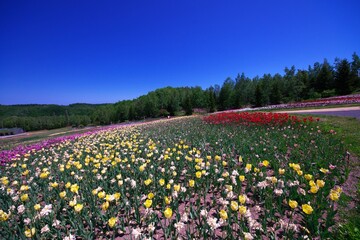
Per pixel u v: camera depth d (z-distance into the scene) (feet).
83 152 31.32
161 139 36.65
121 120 211.20
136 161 21.24
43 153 35.42
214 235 10.29
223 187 14.69
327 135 27.48
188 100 167.02
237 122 47.37
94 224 11.86
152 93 266.57
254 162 18.31
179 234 10.59
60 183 18.81
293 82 167.73
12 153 34.88
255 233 9.96
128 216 12.38
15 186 19.25
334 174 15.25
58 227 11.53
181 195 13.98
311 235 9.95
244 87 219.20
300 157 19.69
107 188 15.72
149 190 15.53
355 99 82.02
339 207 11.92
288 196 12.75
